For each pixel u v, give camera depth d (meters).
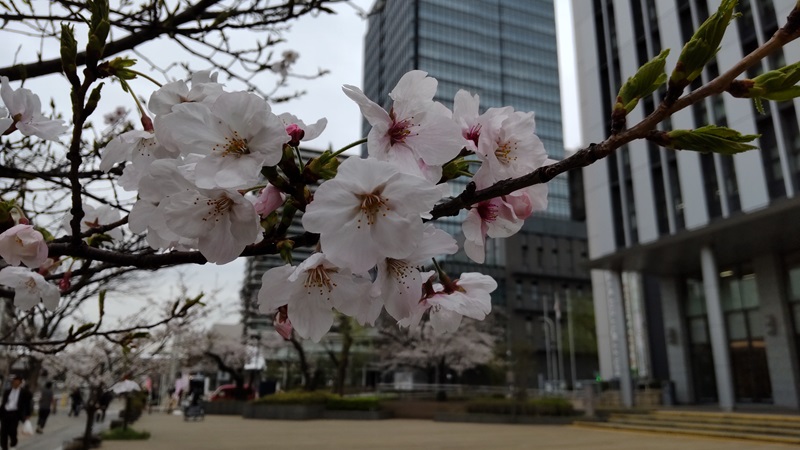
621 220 19.27
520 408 18.19
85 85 1.02
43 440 12.38
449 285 1.25
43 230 1.41
